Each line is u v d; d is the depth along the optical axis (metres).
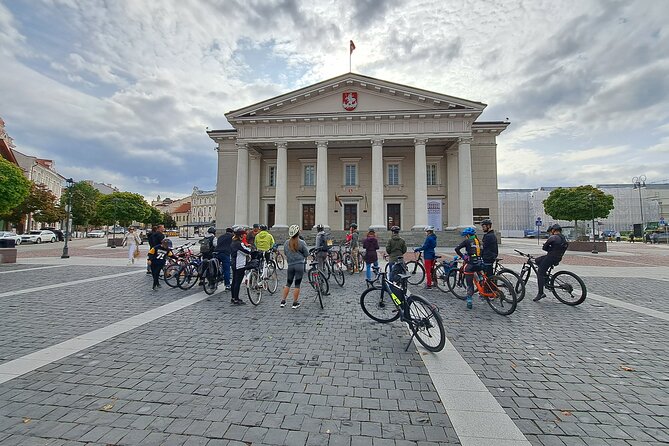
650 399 3.39
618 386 3.67
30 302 7.46
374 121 28.55
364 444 2.62
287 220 33.78
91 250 24.73
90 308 6.98
